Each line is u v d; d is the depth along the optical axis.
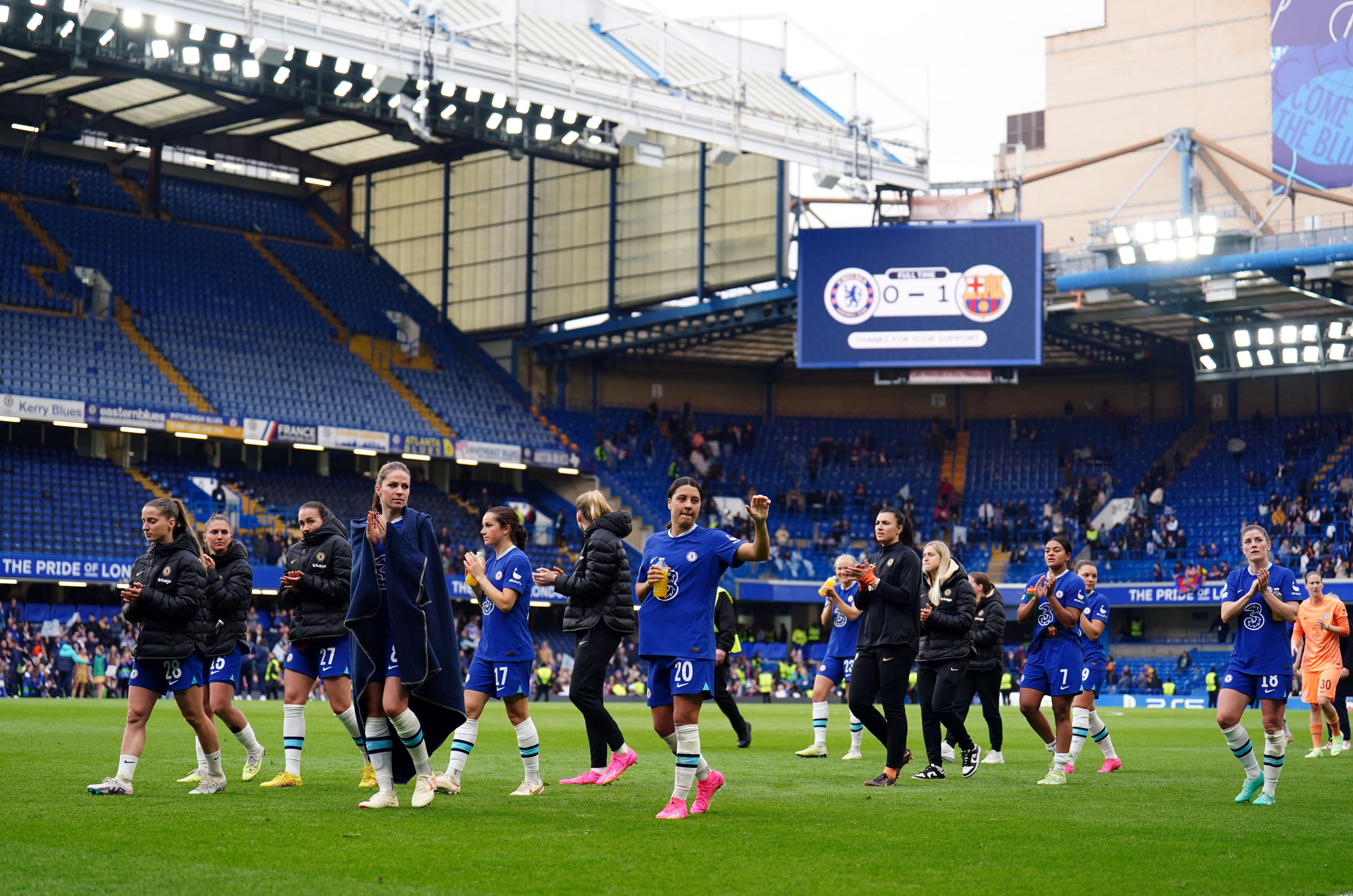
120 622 33.28
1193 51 45.91
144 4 27.52
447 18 33.47
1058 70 48.34
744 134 36.72
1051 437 50.12
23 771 11.14
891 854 7.13
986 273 39.75
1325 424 46.44
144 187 44.00
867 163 39.00
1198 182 43.97
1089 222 45.53
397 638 8.41
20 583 35.28
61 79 37.03
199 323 41.09
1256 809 9.55
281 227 46.31
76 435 38.47
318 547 9.95
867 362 40.31
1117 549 44.81
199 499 38.50
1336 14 42.00
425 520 8.64
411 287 47.69
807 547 46.84
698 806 8.77
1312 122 42.28
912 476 49.62
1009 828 8.23
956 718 11.84
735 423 51.28
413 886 6.01
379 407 42.16
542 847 7.11
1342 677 15.45
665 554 8.53
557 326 45.84
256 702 30.44
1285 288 39.41
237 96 35.81
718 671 16.00
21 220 40.41
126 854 6.71
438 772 11.73
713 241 42.62
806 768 12.92
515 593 9.61
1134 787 11.18
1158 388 49.94
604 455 45.91
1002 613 13.93
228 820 7.99
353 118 34.69
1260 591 9.73
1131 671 43.09
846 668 14.56
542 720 22.83
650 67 38.06
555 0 37.53
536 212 45.78
